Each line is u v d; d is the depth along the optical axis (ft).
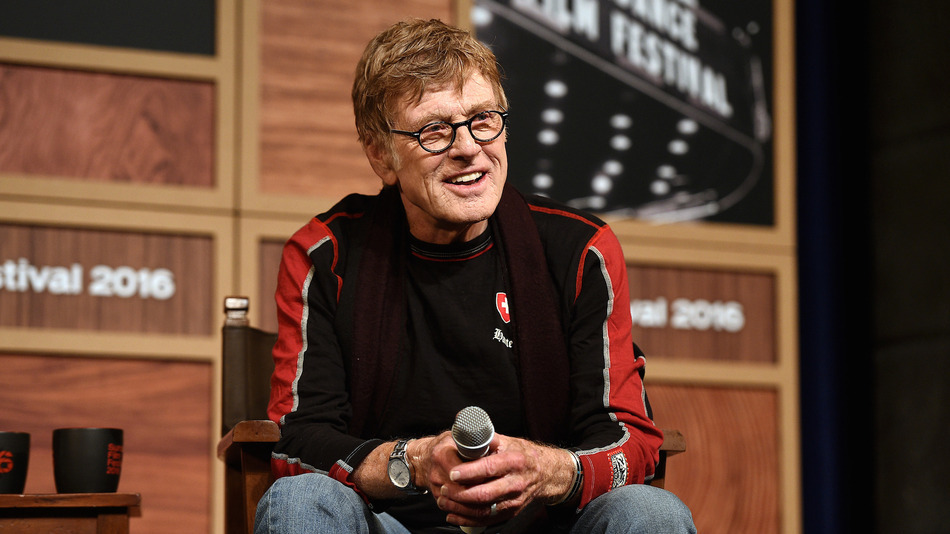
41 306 20.52
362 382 12.42
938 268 23.44
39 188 20.70
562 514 11.21
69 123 21.08
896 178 24.29
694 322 23.39
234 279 21.52
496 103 12.44
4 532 13.00
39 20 21.06
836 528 23.67
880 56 24.84
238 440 11.89
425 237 12.80
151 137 21.48
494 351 12.51
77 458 13.87
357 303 12.62
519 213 12.96
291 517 10.42
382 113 12.39
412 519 12.50
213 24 21.98
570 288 12.58
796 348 23.81
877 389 24.12
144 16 21.63
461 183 12.21
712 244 23.54
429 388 12.54
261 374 15.15
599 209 23.03
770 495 23.17
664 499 10.71
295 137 22.13
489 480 10.39
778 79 24.21
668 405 23.00
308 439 11.58
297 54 22.27
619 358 12.32
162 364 20.97
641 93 23.53
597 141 23.15
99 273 20.89
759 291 23.86
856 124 24.94
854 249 24.67
